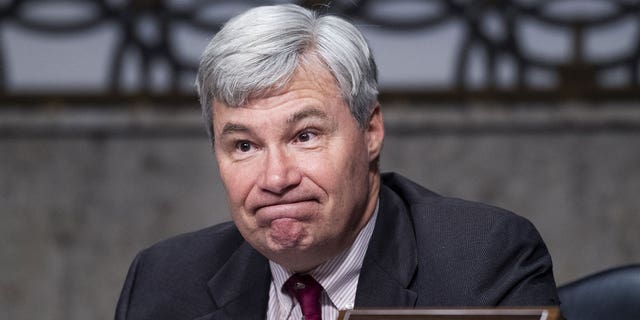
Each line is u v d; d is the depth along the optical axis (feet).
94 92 51.08
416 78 49.75
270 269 21.40
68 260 50.93
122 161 51.01
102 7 50.90
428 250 20.56
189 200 50.75
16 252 50.96
